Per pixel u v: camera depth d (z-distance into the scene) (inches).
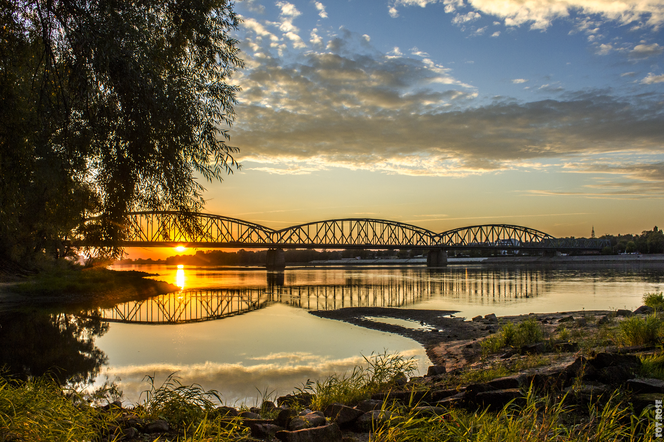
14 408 177.6
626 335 393.4
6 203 373.4
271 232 6205.7
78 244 409.7
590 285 2297.0
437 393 279.4
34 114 332.5
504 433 169.5
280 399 347.9
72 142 346.0
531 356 404.5
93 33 305.6
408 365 436.5
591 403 211.6
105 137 348.2
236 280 3265.3
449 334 804.6
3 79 321.1
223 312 1299.2
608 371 248.2
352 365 579.2
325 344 746.2
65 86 336.2
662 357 273.0
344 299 1699.1
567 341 473.1
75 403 242.4
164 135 358.6
